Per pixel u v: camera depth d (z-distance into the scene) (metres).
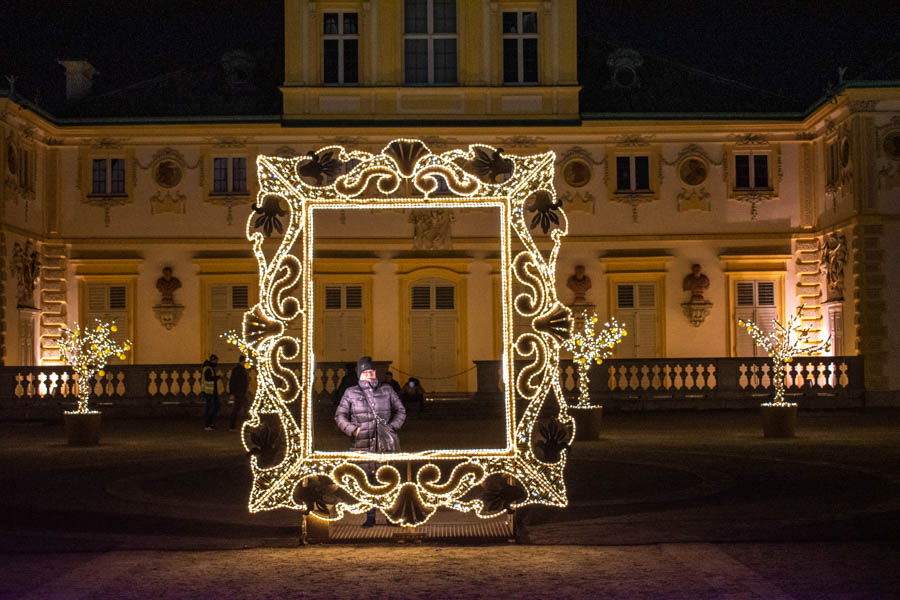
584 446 21.77
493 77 37.47
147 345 37.06
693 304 37.25
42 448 22.36
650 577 9.25
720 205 37.50
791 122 37.38
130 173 37.22
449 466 19.08
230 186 37.31
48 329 36.75
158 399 32.59
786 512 12.97
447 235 37.31
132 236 37.16
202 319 37.09
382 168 11.77
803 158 37.59
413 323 37.41
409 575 9.54
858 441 22.20
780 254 37.34
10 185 33.41
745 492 14.83
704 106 38.22
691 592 8.66
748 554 10.20
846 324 34.62
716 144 37.62
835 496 14.33
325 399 31.84
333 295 37.34
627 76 39.22
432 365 37.38
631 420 29.25
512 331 11.73
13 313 33.72
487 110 37.38
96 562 10.15
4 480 16.86
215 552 10.77
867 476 16.39
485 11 37.53
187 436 25.42
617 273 37.41
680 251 37.53
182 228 37.19
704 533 11.53
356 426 12.32
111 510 13.79
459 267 37.38
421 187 11.80
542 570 9.66
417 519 11.60
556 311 11.82
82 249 37.06
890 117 33.44
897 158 33.41
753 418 29.44
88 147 37.16
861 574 9.25
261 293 11.77
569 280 37.38
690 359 33.00
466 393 36.84
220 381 32.66
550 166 11.83
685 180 37.56
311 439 11.64
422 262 37.31
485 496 11.55
